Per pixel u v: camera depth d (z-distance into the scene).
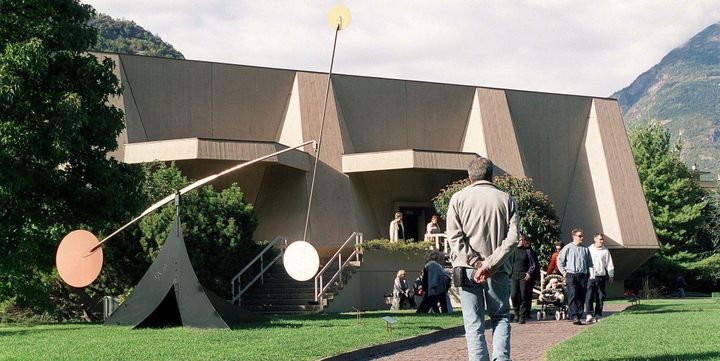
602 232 41.28
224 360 10.41
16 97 20.17
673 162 56.22
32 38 20.44
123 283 26.64
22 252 21.33
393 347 13.21
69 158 21.56
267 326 16.50
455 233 8.02
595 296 20.62
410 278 33.38
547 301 20.69
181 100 35.16
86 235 13.89
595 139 41.91
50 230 20.97
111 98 33.59
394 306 28.94
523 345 13.88
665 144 56.16
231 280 27.16
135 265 26.14
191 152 31.70
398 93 38.62
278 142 35.62
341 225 35.50
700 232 55.41
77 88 21.72
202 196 28.14
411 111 38.78
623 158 41.94
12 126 20.00
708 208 56.06
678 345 11.52
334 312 27.84
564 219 41.31
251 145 32.56
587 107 42.38
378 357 12.10
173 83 35.09
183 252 16.14
